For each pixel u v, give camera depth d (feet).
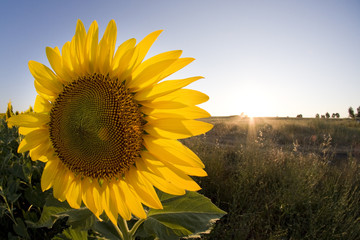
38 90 0.86
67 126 0.85
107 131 0.80
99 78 0.82
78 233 1.20
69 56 0.84
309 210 2.05
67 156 0.88
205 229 0.98
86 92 0.82
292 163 3.18
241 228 1.83
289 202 2.14
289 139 6.42
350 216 2.02
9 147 2.04
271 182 2.66
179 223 0.99
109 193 0.87
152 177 0.82
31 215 1.42
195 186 0.75
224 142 5.83
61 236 1.22
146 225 0.99
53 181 0.91
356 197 2.32
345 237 1.82
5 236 1.42
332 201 2.20
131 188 0.85
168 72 0.73
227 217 2.08
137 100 0.77
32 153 0.89
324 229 1.92
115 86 0.79
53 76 0.87
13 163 1.63
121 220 0.99
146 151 0.81
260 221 1.98
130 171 0.84
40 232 1.47
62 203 0.99
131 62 0.77
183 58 0.72
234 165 3.30
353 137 6.71
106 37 0.78
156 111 0.76
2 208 1.31
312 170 2.69
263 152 3.61
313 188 2.46
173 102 0.72
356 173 2.93
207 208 1.03
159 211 1.04
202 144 4.23
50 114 0.88
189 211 1.03
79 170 0.88
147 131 0.78
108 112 0.79
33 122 0.87
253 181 2.44
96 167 0.85
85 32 0.81
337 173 2.92
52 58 0.82
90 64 0.82
